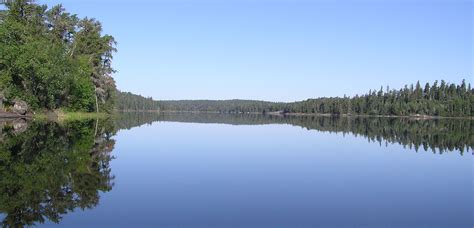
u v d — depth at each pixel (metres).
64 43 59.16
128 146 23.98
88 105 66.31
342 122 90.88
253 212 9.83
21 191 11.12
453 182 14.62
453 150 26.64
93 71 64.56
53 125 37.06
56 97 55.38
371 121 103.06
